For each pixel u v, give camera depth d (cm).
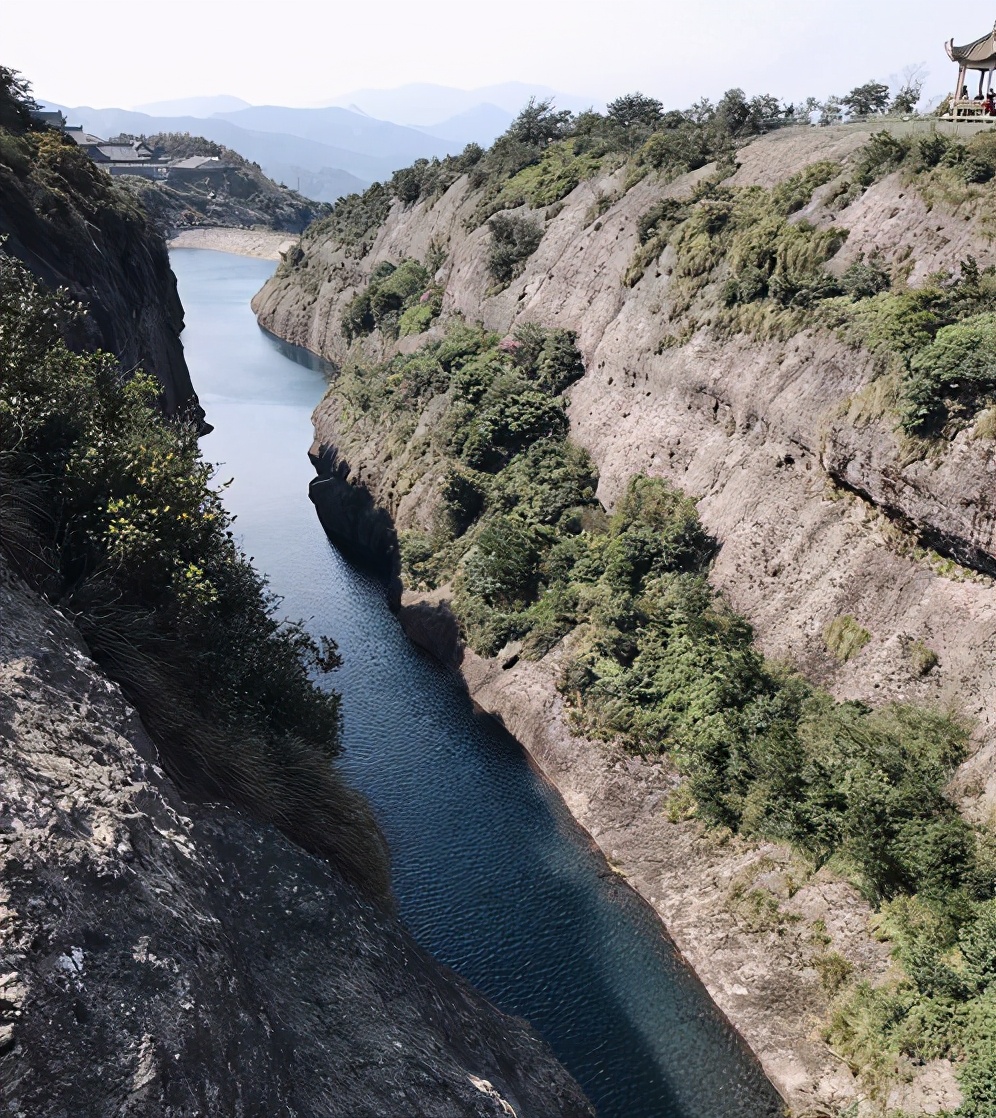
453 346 5588
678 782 2602
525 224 6009
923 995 1762
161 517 1359
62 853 704
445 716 3241
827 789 2159
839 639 2542
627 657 3016
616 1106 1803
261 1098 693
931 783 2041
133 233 5647
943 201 2948
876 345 2677
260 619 1666
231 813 1109
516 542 3675
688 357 3591
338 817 1380
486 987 2078
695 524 3216
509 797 2781
